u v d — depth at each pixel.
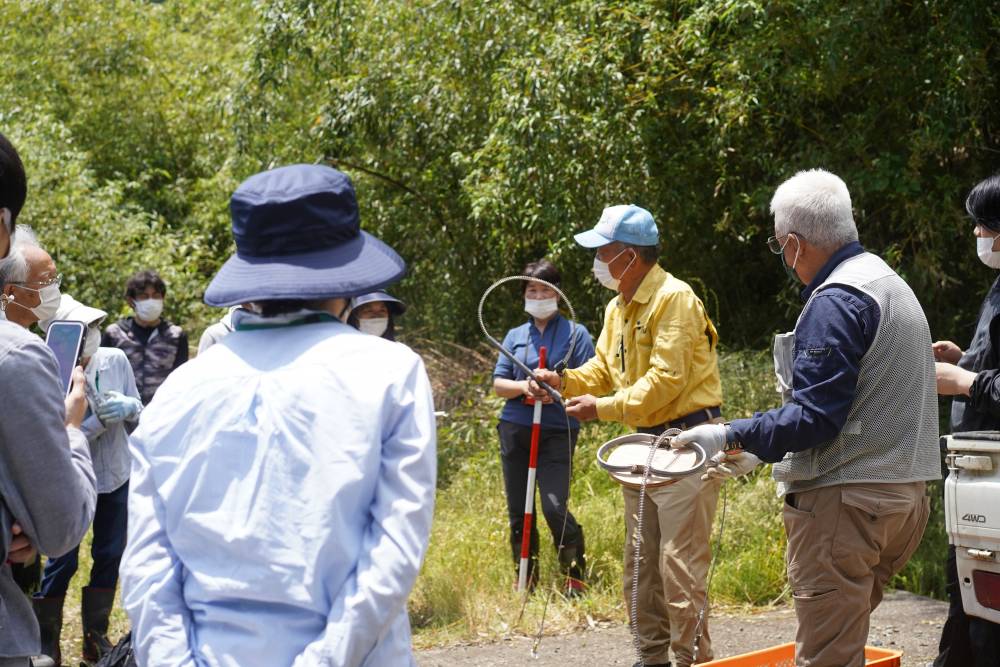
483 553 6.12
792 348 3.08
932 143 7.73
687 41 8.30
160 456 1.89
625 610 5.44
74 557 4.75
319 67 10.88
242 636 1.79
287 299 1.91
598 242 4.13
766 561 5.75
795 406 2.82
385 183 11.42
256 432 1.85
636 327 4.14
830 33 7.73
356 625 1.74
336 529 1.79
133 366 6.22
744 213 9.07
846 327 2.81
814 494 2.93
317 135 10.76
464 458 8.16
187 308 11.87
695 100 8.97
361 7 10.46
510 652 4.96
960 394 3.42
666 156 9.16
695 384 4.05
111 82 15.73
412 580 1.79
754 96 8.10
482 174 9.40
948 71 7.80
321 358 1.88
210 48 16.27
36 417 2.00
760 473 6.81
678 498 3.94
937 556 6.42
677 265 9.62
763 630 5.12
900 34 8.29
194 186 15.02
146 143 15.81
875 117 8.29
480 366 9.78
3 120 12.75
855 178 8.09
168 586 1.85
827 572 2.91
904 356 2.88
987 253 3.45
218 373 1.91
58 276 3.47
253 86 11.32
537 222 9.12
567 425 5.71
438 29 10.13
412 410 1.87
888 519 2.88
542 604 5.52
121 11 15.87
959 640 3.60
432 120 10.41
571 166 8.59
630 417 4.03
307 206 1.93
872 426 2.87
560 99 8.45
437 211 11.14
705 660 4.08
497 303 10.85
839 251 3.00
